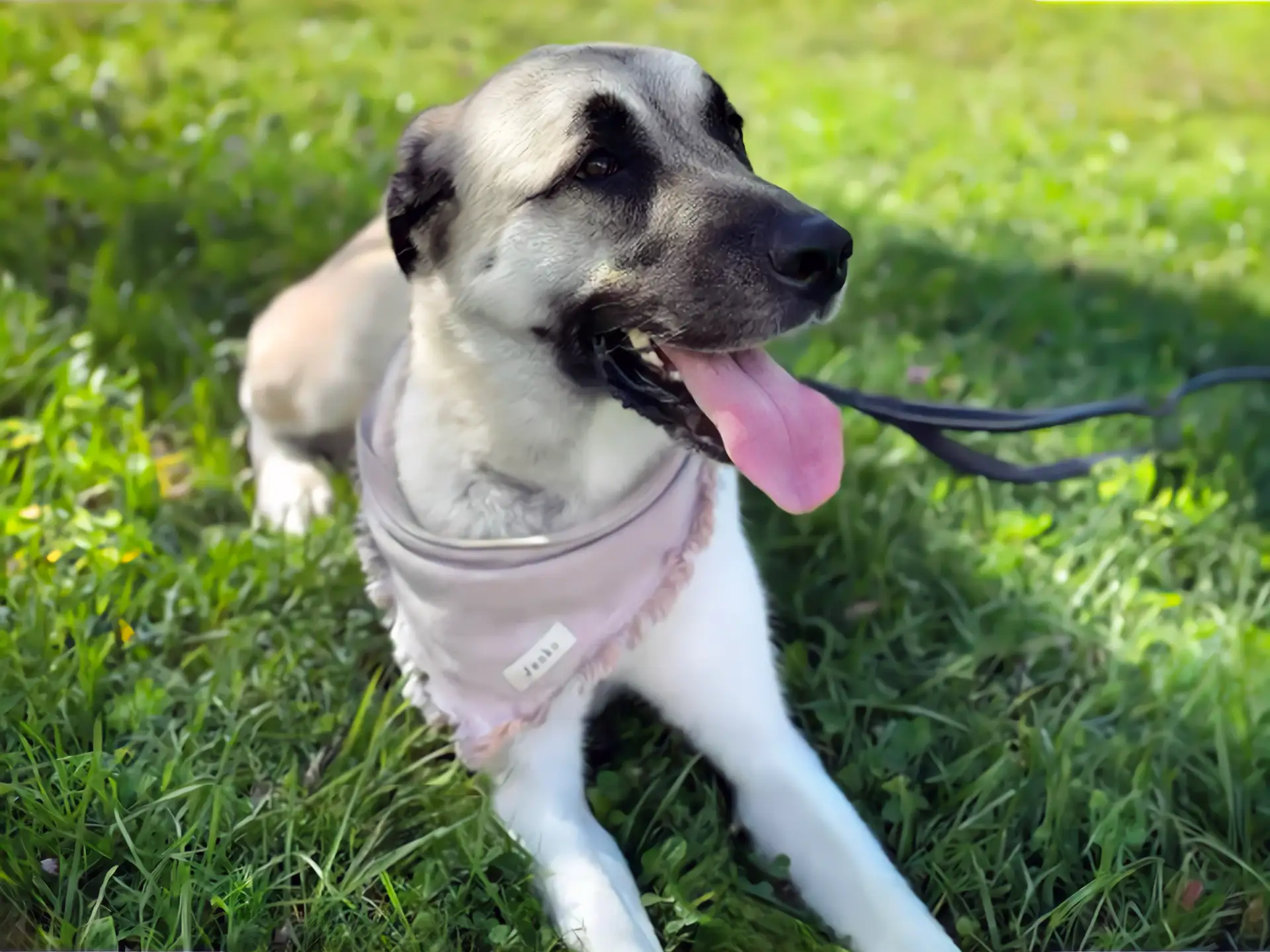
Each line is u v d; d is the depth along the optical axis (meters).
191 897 0.75
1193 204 1.82
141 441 1.12
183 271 1.41
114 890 0.77
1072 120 2.15
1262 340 1.43
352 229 1.50
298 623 0.95
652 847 0.83
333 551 1.02
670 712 0.87
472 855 0.78
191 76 2.00
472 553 0.82
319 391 1.11
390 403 0.89
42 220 1.44
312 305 1.12
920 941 0.75
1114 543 1.05
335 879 0.78
